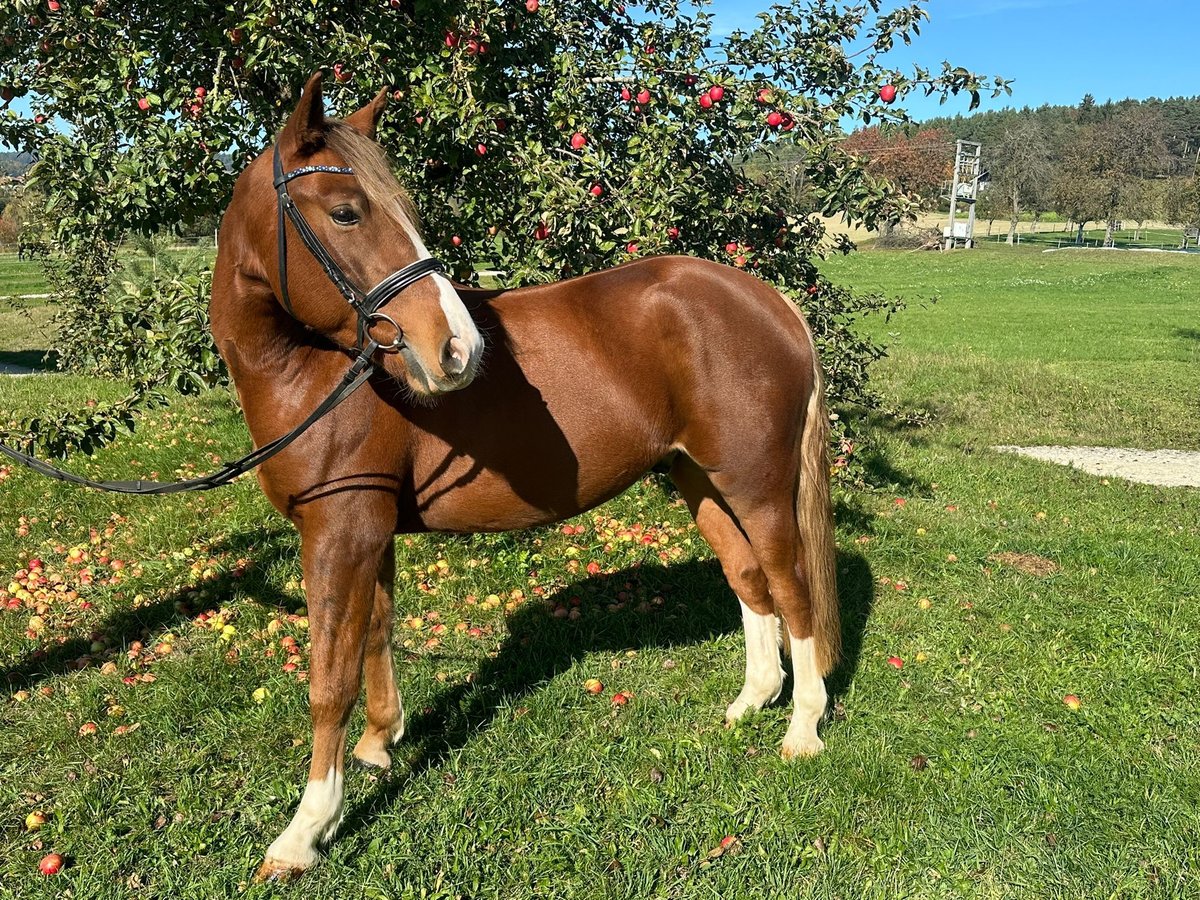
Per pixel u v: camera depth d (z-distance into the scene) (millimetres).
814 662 3258
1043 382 11727
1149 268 37031
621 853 2811
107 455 6781
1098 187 57656
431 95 4027
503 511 2869
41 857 2822
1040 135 78438
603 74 4734
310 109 2291
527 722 3471
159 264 9656
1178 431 9250
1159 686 3807
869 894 2643
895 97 4457
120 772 3225
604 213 4016
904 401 10438
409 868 2744
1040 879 2705
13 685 3820
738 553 3418
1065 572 5055
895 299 6309
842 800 3012
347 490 2600
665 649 4082
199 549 5066
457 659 3986
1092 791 3088
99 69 4180
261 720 3494
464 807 3006
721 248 4922
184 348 4223
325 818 2758
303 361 2639
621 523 5539
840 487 6293
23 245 9797
